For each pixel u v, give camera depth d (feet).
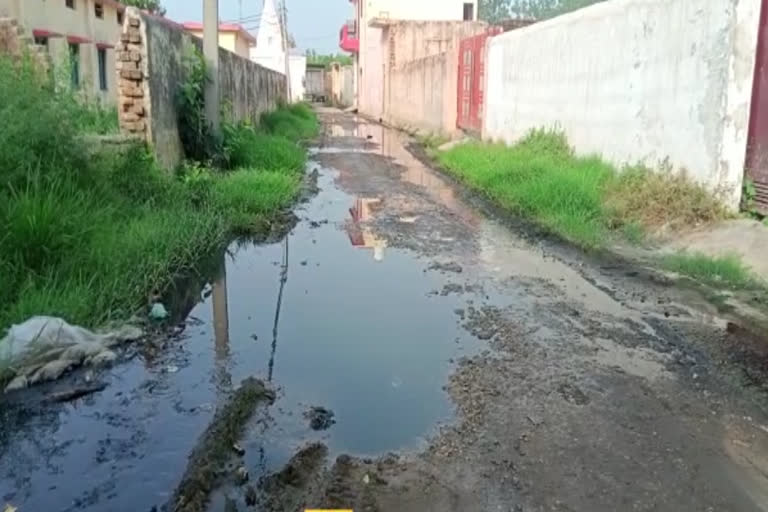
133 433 10.17
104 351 12.91
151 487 8.79
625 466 9.44
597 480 9.09
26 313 13.25
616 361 13.17
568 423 10.66
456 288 18.19
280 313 16.02
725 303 16.62
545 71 38.88
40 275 14.96
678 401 11.48
